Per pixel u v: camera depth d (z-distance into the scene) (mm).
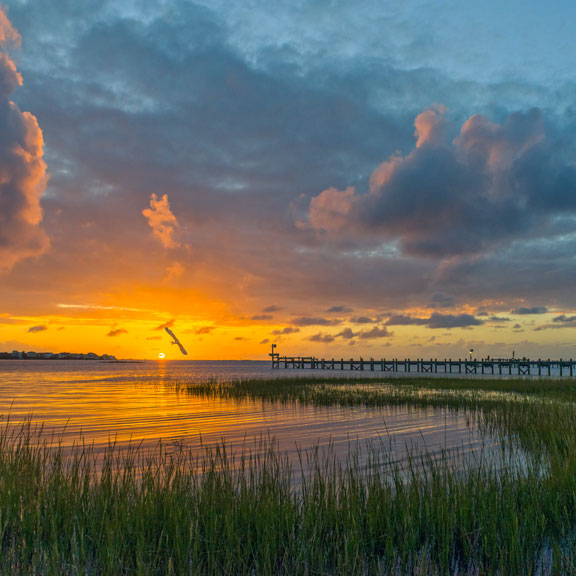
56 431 13836
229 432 13836
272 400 24172
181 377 57156
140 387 35531
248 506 5805
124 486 6398
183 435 13211
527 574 4957
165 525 5453
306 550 5105
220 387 31562
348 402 22906
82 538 4996
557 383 33344
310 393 27141
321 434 13508
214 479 6887
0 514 5367
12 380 47375
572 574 4785
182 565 4844
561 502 6422
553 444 9852
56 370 86188
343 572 4914
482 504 6055
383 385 33719
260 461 9539
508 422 14852
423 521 5914
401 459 9930
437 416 17641
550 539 5656
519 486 6934
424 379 40531
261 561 5059
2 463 7730
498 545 5301
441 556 5172
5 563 4941
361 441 12320
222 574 4934
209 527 5328
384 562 5230
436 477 7098
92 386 36969
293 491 6949
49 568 4598
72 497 6113
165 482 6836
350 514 5836
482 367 76562
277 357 107625
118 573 4727
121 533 5234
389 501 6156
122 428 14609
